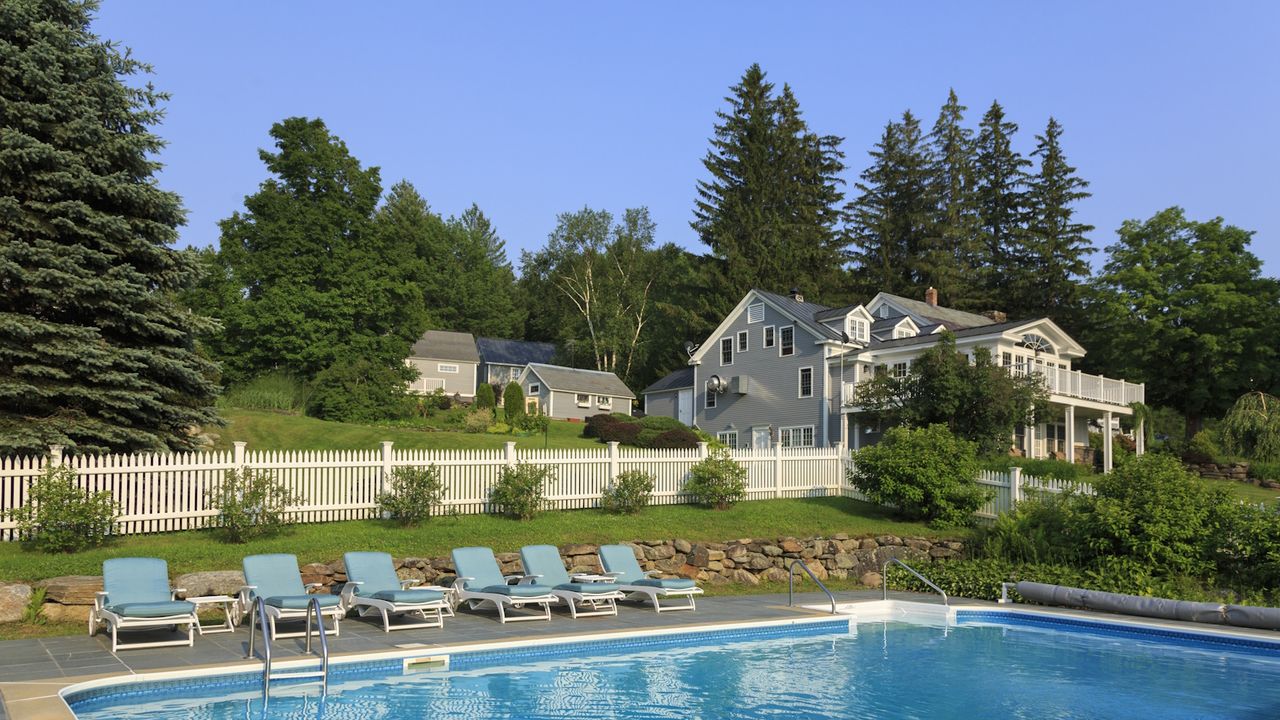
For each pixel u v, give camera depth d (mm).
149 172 17656
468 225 95625
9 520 13875
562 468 19500
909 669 11266
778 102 65625
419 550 15680
